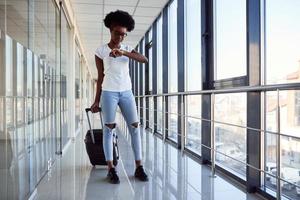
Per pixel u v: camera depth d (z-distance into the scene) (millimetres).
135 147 2842
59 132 4105
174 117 5023
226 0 3143
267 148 2354
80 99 8867
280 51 2178
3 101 1878
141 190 2453
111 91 2775
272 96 2258
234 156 2832
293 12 2008
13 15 2078
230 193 2391
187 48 4535
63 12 4695
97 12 5758
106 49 2785
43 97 3086
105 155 2840
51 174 2957
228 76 3066
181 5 4656
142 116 7953
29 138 2465
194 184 2623
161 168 3182
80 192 2398
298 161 1983
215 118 3195
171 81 5445
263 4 2432
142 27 7055
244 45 2693
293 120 1990
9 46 1981
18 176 2166
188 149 4055
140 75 8586
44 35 3213
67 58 5492
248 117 2408
